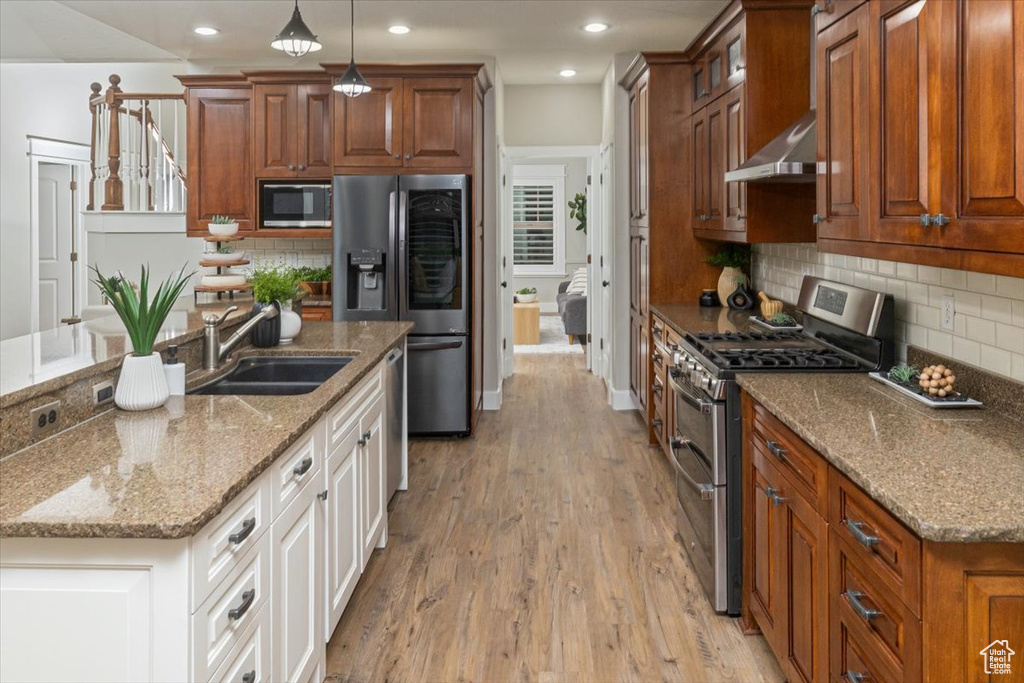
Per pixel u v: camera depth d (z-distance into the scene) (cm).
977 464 167
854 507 172
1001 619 138
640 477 448
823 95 251
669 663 252
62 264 777
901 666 149
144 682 142
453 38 534
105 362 219
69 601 142
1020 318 208
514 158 734
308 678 217
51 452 180
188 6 455
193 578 141
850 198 228
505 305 749
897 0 194
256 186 544
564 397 670
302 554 211
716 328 385
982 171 157
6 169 685
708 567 289
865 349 290
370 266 518
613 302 615
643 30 516
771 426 236
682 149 504
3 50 569
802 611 208
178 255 598
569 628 275
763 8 376
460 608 290
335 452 250
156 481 159
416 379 528
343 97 518
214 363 294
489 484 437
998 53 151
